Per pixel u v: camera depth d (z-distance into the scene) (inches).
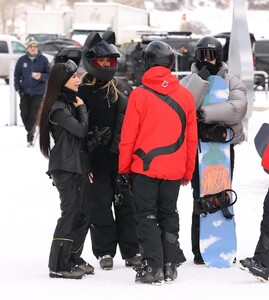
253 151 760.3
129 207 356.8
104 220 355.6
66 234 334.6
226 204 358.3
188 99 331.3
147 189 326.6
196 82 356.2
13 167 674.2
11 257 372.8
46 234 418.6
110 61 350.3
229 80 366.9
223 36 1475.1
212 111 357.1
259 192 545.3
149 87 328.2
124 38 2422.5
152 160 324.2
